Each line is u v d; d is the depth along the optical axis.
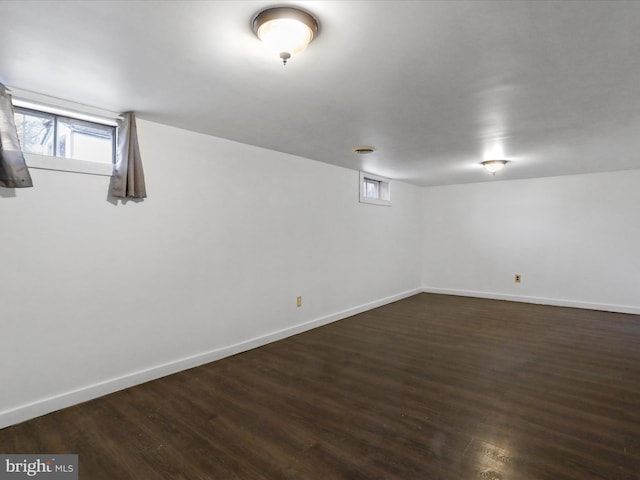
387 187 5.84
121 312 2.72
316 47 1.73
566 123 2.90
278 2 1.39
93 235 2.58
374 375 2.95
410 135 3.27
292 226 4.11
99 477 1.73
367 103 2.47
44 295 2.36
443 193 6.61
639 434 2.05
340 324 4.57
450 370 3.04
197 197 3.20
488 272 6.18
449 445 1.96
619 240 5.09
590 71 1.99
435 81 2.13
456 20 1.51
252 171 3.66
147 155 2.87
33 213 2.32
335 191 4.72
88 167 2.54
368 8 1.42
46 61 1.88
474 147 3.68
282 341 3.88
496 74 2.03
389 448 1.94
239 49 1.75
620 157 4.14
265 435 2.08
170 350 3.01
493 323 4.56
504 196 5.99
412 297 6.31
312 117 2.77
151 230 2.89
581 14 1.47
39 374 2.34
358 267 5.16
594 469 1.75
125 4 1.39
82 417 2.30
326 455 1.89
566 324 4.47
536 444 1.96
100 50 1.76
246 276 3.61
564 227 5.49
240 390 2.68
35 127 2.44
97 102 2.46
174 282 3.04
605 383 2.75
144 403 2.48
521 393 2.59
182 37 1.64
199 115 2.73
